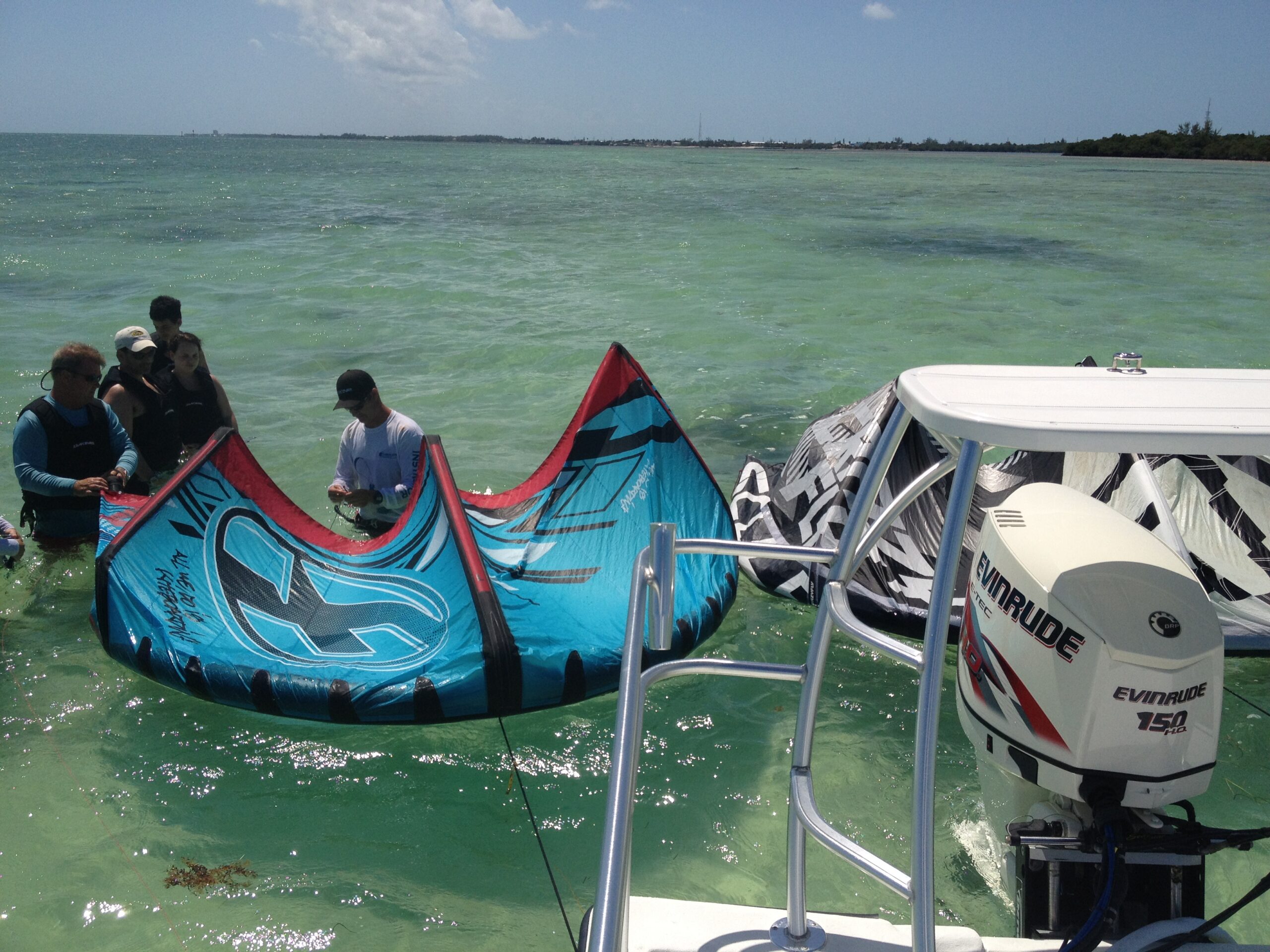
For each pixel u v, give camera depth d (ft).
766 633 14.44
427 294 46.29
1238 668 13.33
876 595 14.61
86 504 16.94
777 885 9.45
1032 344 37.29
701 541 5.62
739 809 10.55
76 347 16.57
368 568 14.11
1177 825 6.63
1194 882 6.36
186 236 73.10
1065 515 7.23
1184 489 16.21
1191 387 5.24
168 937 8.71
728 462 22.91
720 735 11.85
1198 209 112.27
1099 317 43.01
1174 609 6.43
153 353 18.70
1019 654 6.84
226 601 13.38
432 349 34.32
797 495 17.33
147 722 12.03
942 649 4.45
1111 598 6.46
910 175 225.35
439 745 11.61
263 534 14.53
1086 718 6.44
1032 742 6.79
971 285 51.70
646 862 9.75
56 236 71.51
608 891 4.28
